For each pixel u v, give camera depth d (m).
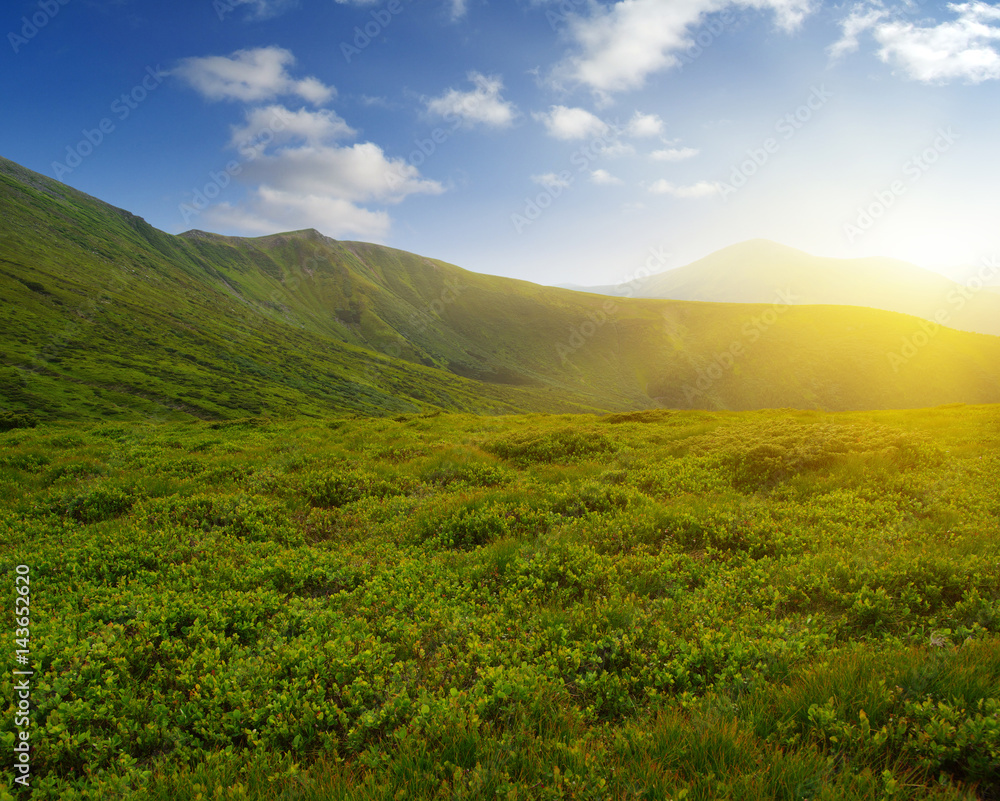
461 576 9.83
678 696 5.59
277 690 6.39
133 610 8.58
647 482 16.33
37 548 11.91
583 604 8.17
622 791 4.03
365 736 5.45
